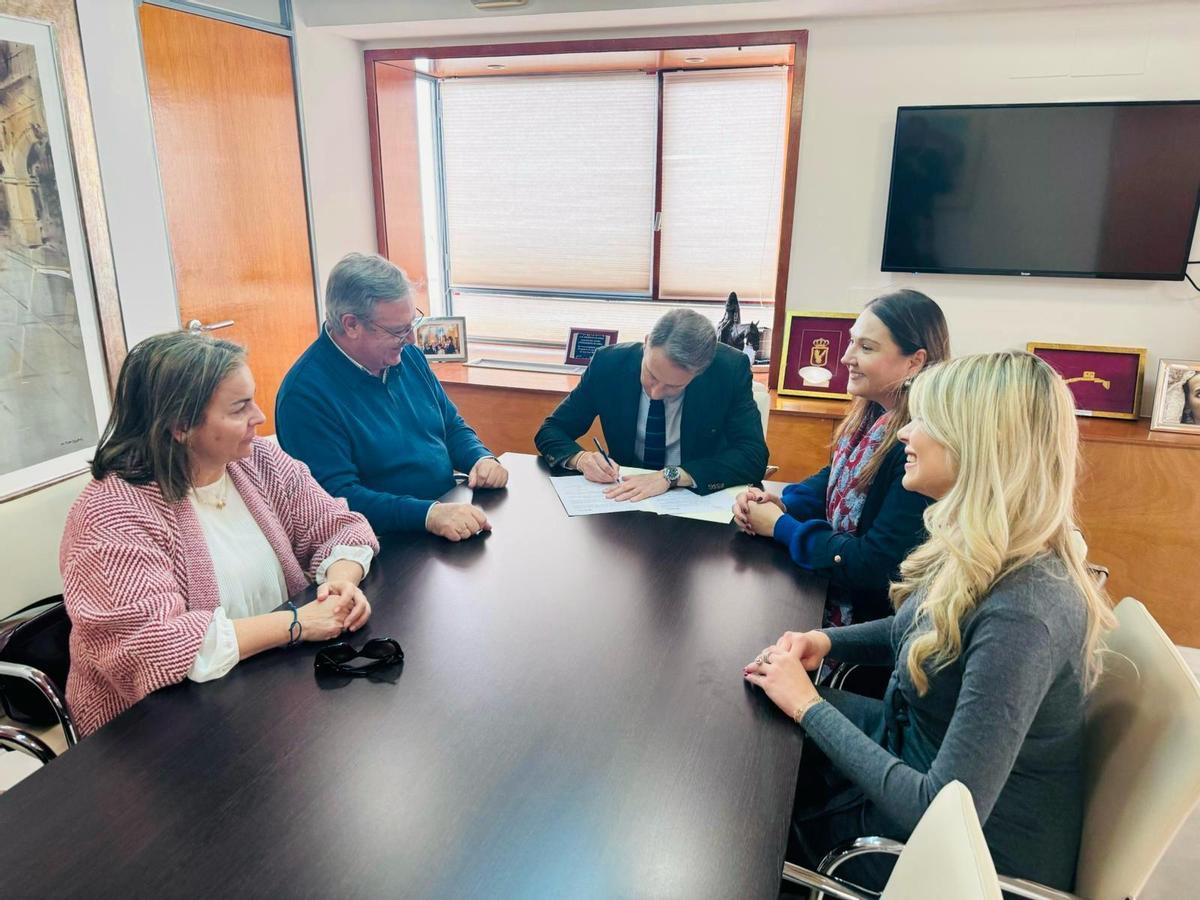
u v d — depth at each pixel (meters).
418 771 0.95
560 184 3.82
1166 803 0.96
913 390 1.12
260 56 2.96
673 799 0.91
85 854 0.82
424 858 0.82
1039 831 1.07
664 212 3.70
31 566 1.62
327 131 3.35
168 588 1.19
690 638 1.26
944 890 0.72
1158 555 2.71
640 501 1.85
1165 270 2.77
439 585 1.43
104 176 2.36
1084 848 1.08
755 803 0.91
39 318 2.20
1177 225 2.73
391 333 1.77
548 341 4.11
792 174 3.10
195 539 1.29
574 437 2.25
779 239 3.31
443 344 3.77
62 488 1.70
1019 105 2.76
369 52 3.49
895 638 1.24
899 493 1.45
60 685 1.48
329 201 3.40
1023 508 0.99
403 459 1.90
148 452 1.24
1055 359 2.94
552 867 0.81
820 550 1.51
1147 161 2.70
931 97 2.90
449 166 4.00
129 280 2.48
